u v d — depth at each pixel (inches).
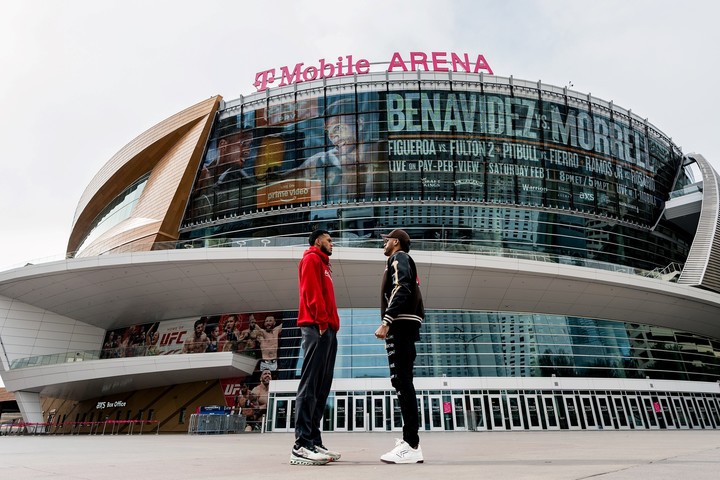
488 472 125.3
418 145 1658.5
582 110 1804.9
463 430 1164.5
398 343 190.4
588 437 571.5
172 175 1818.4
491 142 1683.1
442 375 1269.7
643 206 1830.7
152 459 208.4
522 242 1620.3
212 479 116.7
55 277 1273.4
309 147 1695.4
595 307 1392.7
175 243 1269.7
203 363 1216.2
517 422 1191.6
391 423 1169.4
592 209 1711.4
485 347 1321.4
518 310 1380.4
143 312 1445.6
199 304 1387.8
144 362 1225.4
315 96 1745.8
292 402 1215.6
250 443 481.7
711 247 1568.7
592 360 1362.0
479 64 1802.4
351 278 1238.3
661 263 1834.4
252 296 1339.8
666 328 1514.5
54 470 144.7
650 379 1338.6
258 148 1742.1
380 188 1626.5
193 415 1031.0
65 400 1632.6
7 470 144.6
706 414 1326.3
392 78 1733.5
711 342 1587.1
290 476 122.7
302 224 1637.6
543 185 1680.6
